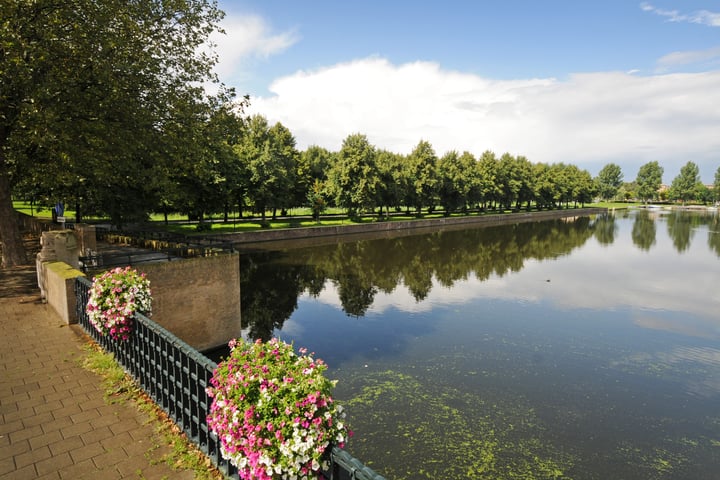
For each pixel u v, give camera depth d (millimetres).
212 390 3779
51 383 6242
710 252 43719
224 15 16828
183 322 14609
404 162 65250
